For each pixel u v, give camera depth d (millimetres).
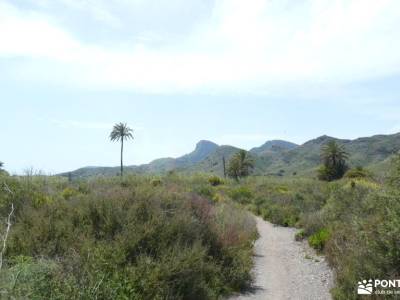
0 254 5117
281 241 13688
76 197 8719
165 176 38438
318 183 35438
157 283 5516
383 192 7258
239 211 18812
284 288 7836
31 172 13250
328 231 11414
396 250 5867
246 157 72438
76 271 5164
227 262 8312
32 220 7551
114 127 63094
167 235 7039
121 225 6984
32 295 4305
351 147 147625
